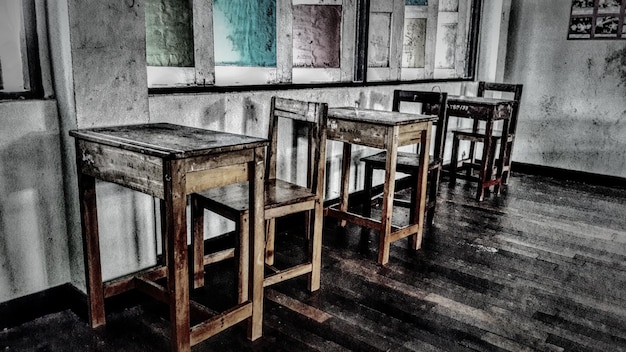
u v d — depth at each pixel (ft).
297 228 11.80
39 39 6.96
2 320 7.17
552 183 17.38
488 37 18.53
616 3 16.30
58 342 6.95
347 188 11.20
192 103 9.02
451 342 7.13
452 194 15.35
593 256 10.61
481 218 13.03
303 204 7.96
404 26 15.49
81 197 6.83
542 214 13.51
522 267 9.91
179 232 5.64
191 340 6.12
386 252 9.80
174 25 8.98
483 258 10.32
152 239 8.18
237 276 7.53
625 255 10.71
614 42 16.55
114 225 7.58
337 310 7.96
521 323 7.72
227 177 6.10
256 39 10.75
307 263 8.34
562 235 11.89
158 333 7.24
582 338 7.33
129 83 7.45
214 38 10.02
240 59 10.56
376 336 7.23
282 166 11.19
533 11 18.12
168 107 8.64
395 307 8.11
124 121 7.48
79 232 7.42
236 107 9.86
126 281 7.44
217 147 5.71
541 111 18.51
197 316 6.86
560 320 7.85
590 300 8.55
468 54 18.63
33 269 7.40
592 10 16.83
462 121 18.61
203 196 7.80
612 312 8.14
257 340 7.04
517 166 19.33
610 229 12.39
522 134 19.08
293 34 12.01
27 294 7.41
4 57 7.10
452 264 9.96
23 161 6.98
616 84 16.69
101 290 7.27
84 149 6.58
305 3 12.07
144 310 7.91
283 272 7.92
